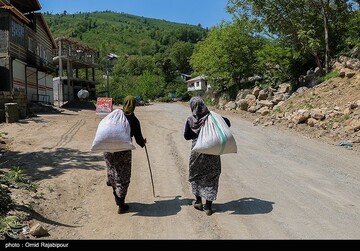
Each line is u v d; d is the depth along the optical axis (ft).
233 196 20.44
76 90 132.05
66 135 41.24
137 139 18.30
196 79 215.72
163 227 15.88
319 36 68.69
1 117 51.39
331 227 15.97
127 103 17.75
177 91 210.38
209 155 17.22
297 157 31.45
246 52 91.71
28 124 50.49
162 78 241.96
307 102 54.85
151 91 209.97
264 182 23.43
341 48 70.28
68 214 17.46
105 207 18.48
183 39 475.72
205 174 17.40
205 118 17.20
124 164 17.26
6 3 76.07
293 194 20.94
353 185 22.99
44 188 20.24
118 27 520.42
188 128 17.51
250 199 19.90
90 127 49.19
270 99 70.69
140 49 404.98
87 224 16.34
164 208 18.34
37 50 96.73
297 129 46.42
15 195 18.01
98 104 67.87
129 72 282.97
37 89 95.50
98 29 502.38
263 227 15.90
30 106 77.92
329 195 20.81
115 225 16.17
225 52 93.25
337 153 33.12
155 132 46.09
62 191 20.30
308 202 19.49
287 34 70.64
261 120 56.90
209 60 98.78
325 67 66.08
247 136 42.86
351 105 44.42
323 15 65.87
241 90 88.02
